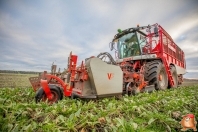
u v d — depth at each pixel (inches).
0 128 64.7
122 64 222.8
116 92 131.7
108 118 78.4
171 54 297.4
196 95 164.6
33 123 67.7
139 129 70.9
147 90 173.8
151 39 238.1
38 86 129.2
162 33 239.8
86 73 118.3
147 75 214.2
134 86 168.9
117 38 265.6
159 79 221.5
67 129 66.5
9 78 422.6
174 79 310.8
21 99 136.0
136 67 234.4
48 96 107.2
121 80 137.9
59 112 84.6
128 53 250.4
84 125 70.9
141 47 232.2
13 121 71.2
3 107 81.5
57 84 124.8
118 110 93.4
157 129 79.6
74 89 128.0
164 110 106.4
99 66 120.8
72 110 87.3
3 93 150.9
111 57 149.3
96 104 109.0
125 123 70.8
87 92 118.3
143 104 108.3
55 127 66.7
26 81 349.7
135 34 232.7
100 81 120.0
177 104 111.8
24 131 61.9
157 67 207.8
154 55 208.5
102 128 73.2
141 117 91.9
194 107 118.3
